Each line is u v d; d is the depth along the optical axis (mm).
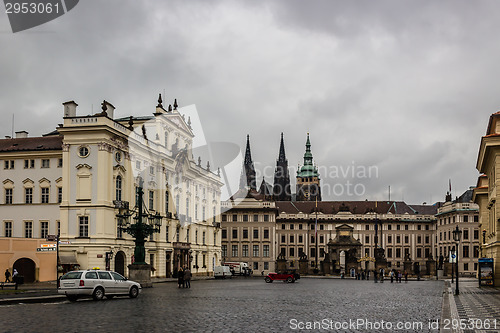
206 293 55594
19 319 29703
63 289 42656
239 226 180750
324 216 196000
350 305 41625
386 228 195875
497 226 69000
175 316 31578
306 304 42094
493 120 69875
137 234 66250
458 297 51656
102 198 86000
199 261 127375
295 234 195250
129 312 33750
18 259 76750
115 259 89562
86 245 85062
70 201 87188
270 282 98750
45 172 91688
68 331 25047
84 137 87250
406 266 154500
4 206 92562
